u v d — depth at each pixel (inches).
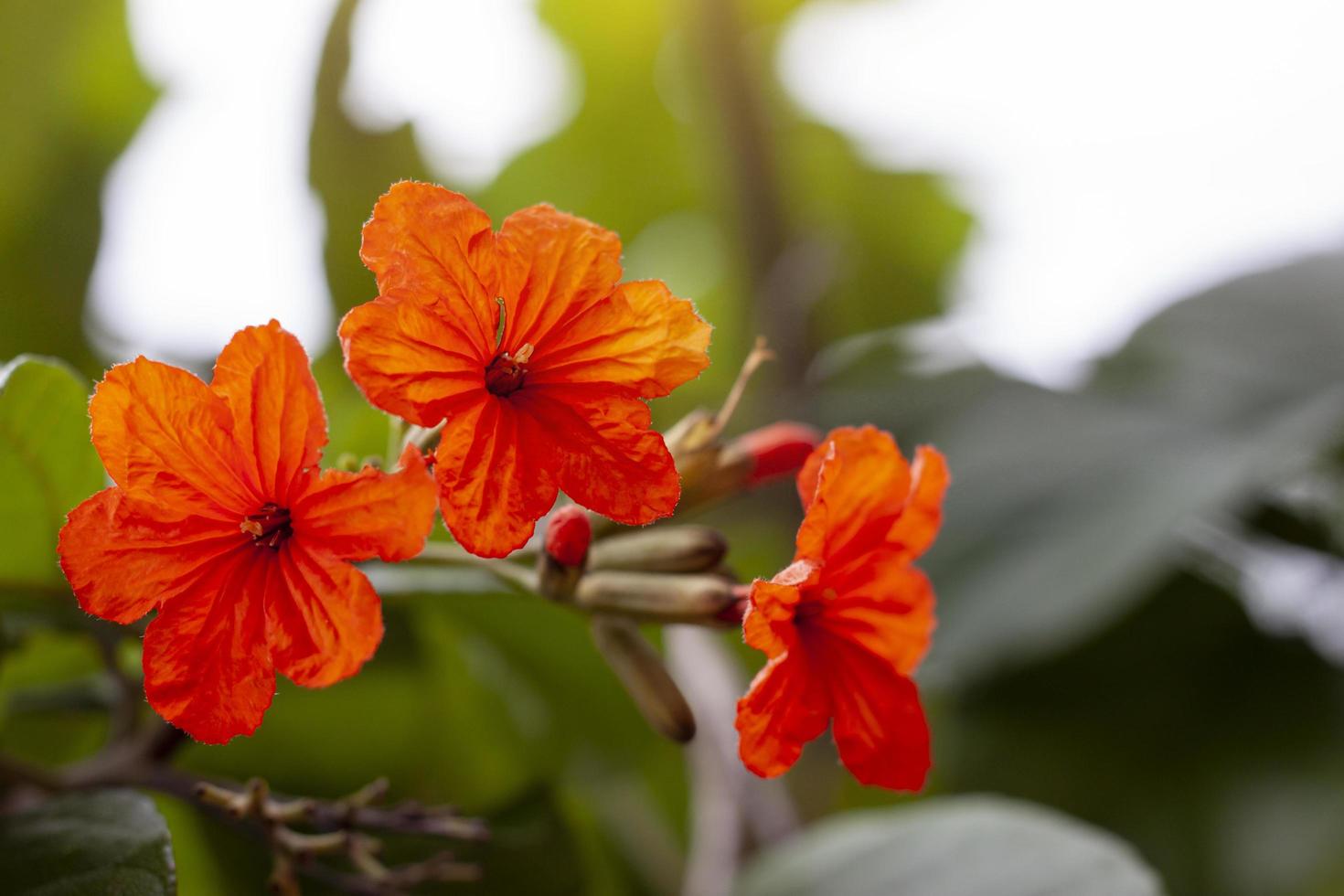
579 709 17.4
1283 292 19.8
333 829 14.9
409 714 17.1
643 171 26.8
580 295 13.2
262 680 12.8
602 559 14.2
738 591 13.9
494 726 17.4
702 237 27.1
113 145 20.9
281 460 12.8
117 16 19.9
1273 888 17.5
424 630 16.9
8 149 19.4
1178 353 19.3
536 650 17.1
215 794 14.1
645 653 14.1
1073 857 15.9
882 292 27.1
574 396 13.2
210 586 12.9
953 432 19.0
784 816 18.4
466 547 12.7
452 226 12.9
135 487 12.8
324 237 17.9
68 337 20.7
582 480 13.0
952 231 27.6
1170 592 18.6
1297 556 18.8
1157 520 17.5
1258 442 18.0
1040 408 18.9
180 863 16.5
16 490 14.1
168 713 12.8
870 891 16.3
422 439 13.5
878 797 19.0
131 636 14.9
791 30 25.8
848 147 27.0
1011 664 18.4
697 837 18.7
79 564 12.7
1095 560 17.5
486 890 16.1
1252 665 18.4
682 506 14.6
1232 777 17.9
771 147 23.0
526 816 16.4
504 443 12.9
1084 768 18.2
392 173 18.0
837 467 13.4
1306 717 18.1
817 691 13.6
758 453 14.6
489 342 13.1
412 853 16.1
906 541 13.9
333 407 18.2
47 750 16.8
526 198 26.5
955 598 17.8
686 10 23.0
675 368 13.2
